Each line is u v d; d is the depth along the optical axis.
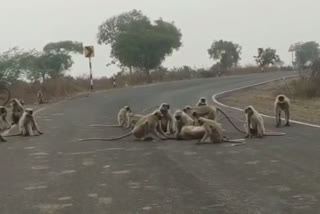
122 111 27.53
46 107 42.53
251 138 21.16
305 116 30.44
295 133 22.16
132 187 12.88
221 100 43.91
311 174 13.52
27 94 55.34
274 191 11.86
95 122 29.98
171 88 61.56
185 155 17.44
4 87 53.84
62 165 16.47
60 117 33.72
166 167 15.39
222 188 12.36
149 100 44.94
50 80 65.06
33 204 11.56
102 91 64.06
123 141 21.73
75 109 39.66
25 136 24.72
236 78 76.56
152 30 98.69
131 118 26.25
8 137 24.55
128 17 100.00
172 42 97.06
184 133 21.25
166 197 11.70
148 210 10.67
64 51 83.56
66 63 83.31
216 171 14.48
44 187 13.30
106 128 26.88
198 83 69.44
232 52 112.12
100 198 11.84
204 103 24.52
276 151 17.47
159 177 13.96
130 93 55.97
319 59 50.88
